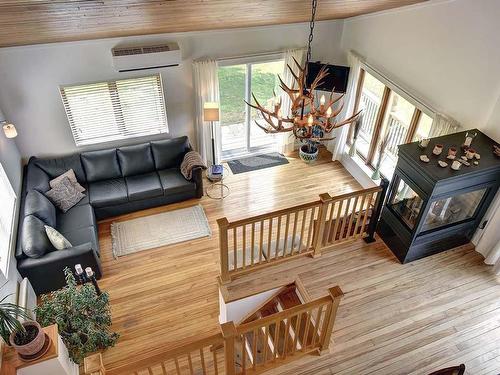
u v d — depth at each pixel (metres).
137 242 6.00
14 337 3.42
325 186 7.23
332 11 5.43
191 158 6.69
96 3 3.06
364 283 4.59
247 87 7.27
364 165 7.20
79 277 4.71
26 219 5.20
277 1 4.05
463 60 4.75
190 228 6.27
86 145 6.80
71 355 3.99
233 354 3.41
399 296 4.46
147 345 4.70
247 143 8.00
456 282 4.62
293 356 3.87
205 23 5.23
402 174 4.57
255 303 4.68
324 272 4.71
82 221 5.83
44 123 6.38
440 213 4.54
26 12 2.95
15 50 5.60
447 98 5.11
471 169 4.18
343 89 6.94
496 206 4.59
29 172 6.14
